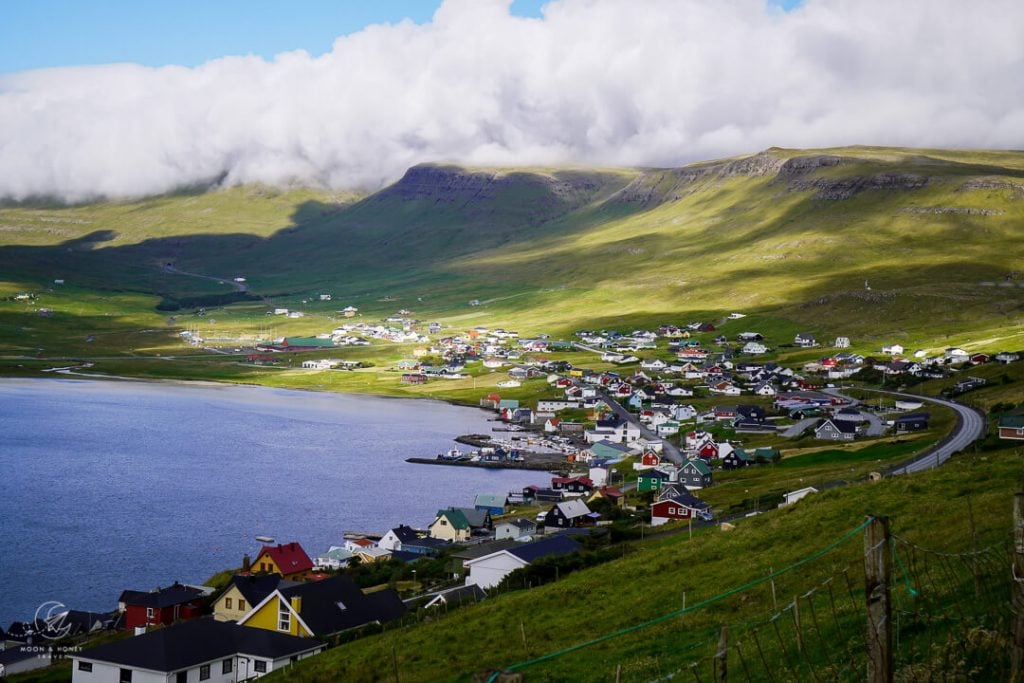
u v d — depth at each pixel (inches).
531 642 2226.9
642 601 2347.4
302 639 2861.7
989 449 4837.6
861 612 1670.8
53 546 5275.6
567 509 5393.7
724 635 1050.1
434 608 3127.5
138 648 2650.1
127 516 5999.0
